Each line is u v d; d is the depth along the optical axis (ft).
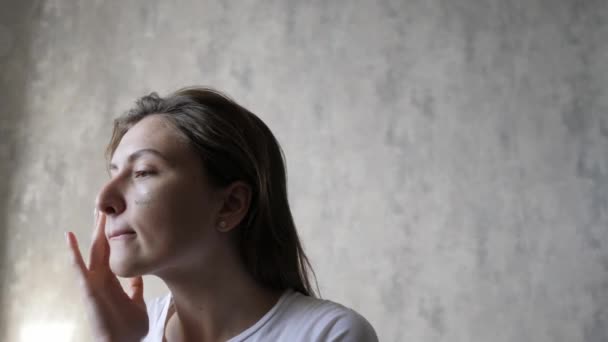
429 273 7.55
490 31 7.82
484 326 7.41
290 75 8.05
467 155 7.67
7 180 8.16
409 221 7.66
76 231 7.97
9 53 8.33
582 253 7.36
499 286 7.45
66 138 8.19
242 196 2.35
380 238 7.66
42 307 7.90
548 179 7.52
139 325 2.42
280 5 8.20
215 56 8.20
